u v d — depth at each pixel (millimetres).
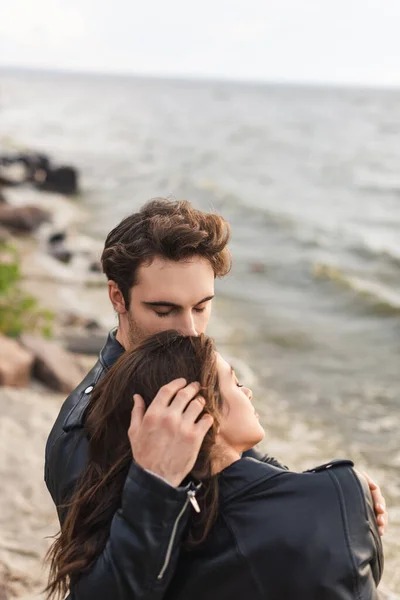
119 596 1701
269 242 22969
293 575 1672
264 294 16109
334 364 11336
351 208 33000
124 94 198125
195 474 1761
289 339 12664
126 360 1866
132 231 2232
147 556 1681
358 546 1689
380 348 12383
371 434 8320
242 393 1854
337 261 20578
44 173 33938
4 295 10430
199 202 30281
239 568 1709
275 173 44938
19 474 5355
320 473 1771
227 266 2303
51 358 8812
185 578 1768
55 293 14641
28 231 21875
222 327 13203
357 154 59531
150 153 52781
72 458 2045
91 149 53906
